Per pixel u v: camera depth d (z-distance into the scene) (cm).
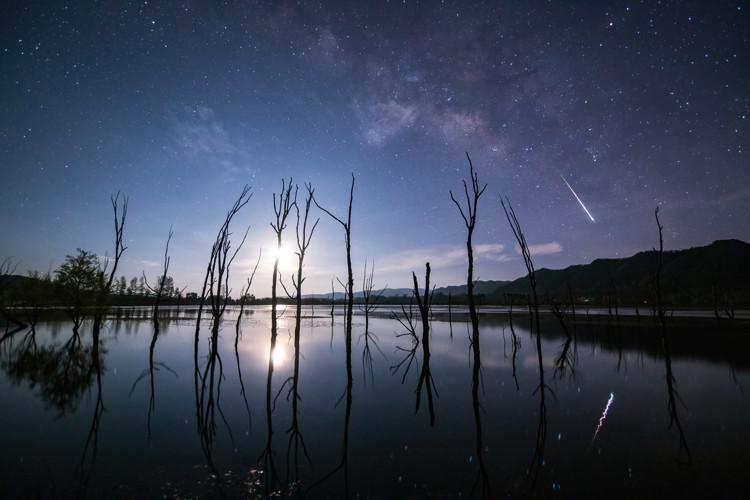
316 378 1386
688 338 2511
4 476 584
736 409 970
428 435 795
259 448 718
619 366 1595
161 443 737
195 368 1548
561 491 556
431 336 2872
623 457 679
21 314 3956
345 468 632
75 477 584
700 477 597
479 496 542
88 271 2519
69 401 1048
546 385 1262
